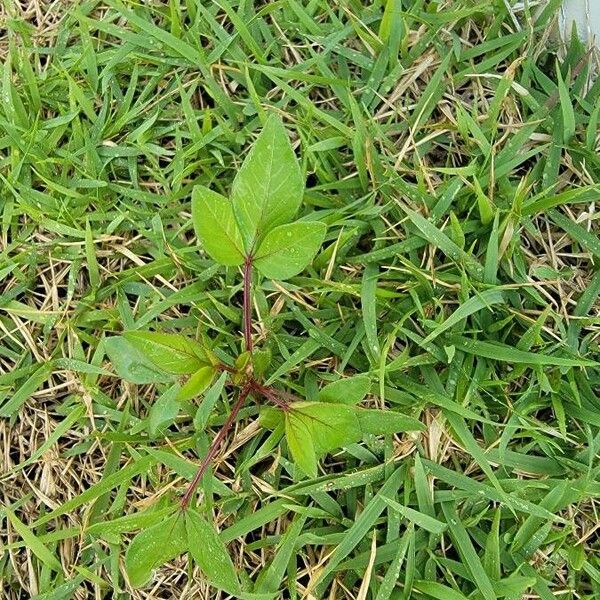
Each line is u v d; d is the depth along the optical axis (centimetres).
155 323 41
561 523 40
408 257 41
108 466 40
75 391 41
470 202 41
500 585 39
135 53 42
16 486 41
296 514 40
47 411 41
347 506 40
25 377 41
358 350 41
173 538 36
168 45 42
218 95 42
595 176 42
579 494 39
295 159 35
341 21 42
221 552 36
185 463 39
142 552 36
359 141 40
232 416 38
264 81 42
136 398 41
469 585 40
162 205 41
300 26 42
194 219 35
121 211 41
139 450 40
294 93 41
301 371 40
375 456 40
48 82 42
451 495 40
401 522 40
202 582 40
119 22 43
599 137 42
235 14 41
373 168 40
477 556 39
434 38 42
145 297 41
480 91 42
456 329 40
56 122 42
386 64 42
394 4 41
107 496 41
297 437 36
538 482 40
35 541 39
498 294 40
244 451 40
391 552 39
